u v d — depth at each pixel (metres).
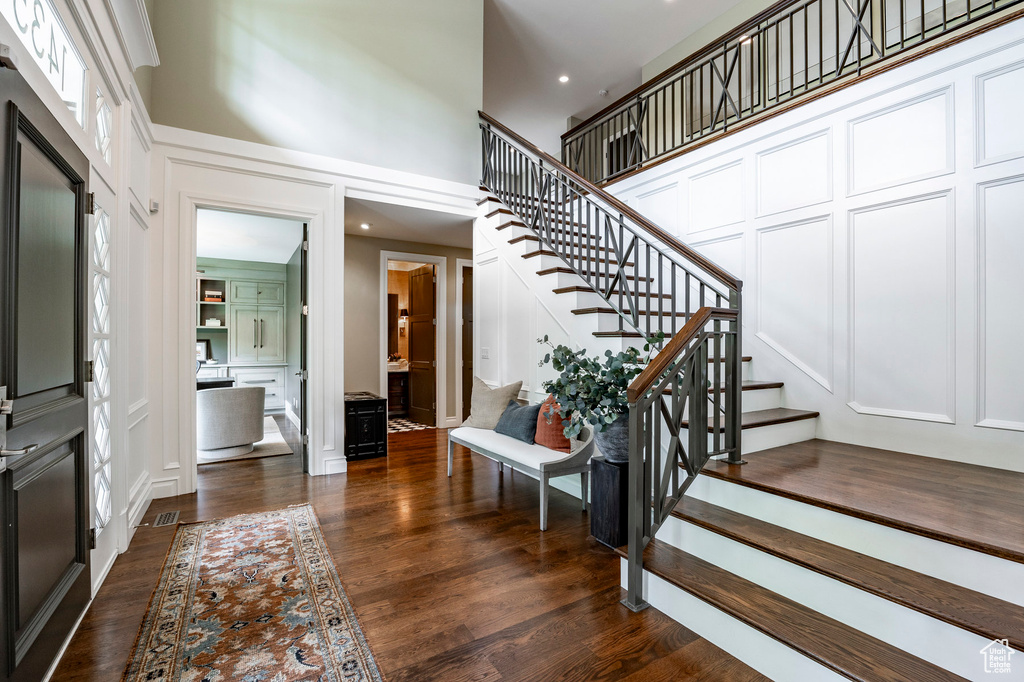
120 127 2.48
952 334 2.53
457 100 4.84
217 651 1.66
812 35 4.81
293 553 2.44
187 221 3.46
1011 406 2.34
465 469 4.11
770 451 2.72
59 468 1.63
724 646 1.68
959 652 1.32
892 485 2.06
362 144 4.27
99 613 1.89
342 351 4.05
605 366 2.63
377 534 2.69
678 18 5.59
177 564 2.31
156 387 3.33
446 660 1.62
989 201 2.41
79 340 1.82
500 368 4.38
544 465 2.77
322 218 4.01
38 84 1.48
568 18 5.55
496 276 4.47
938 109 2.58
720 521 2.07
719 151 3.69
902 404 2.72
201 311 7.50
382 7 4.43
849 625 1.56
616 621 1.86
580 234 3.51
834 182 3.01
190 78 3.55
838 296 2.99
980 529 1.57
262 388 4.70
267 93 3.85
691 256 2.56
